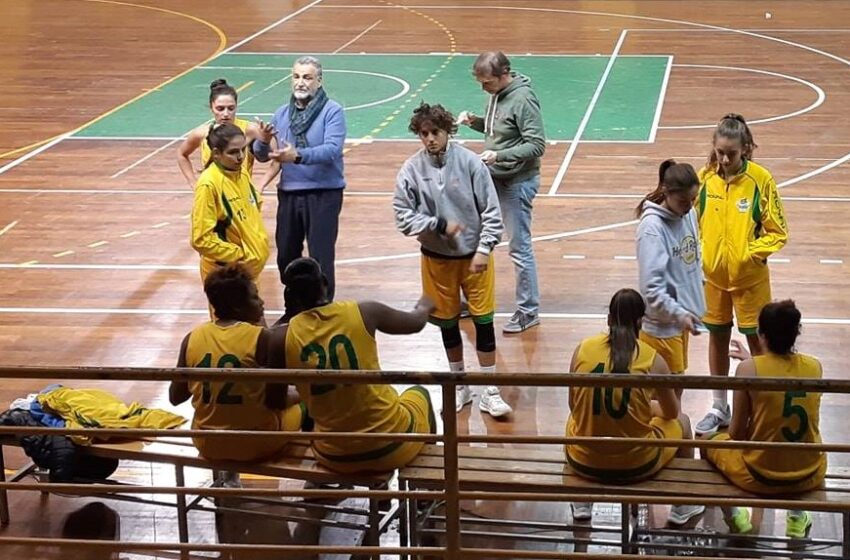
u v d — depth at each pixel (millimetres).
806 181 12727
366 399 5270
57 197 12734
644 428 5152
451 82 18922
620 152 14242
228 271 5488
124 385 7832
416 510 5461
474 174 6910
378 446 5293
